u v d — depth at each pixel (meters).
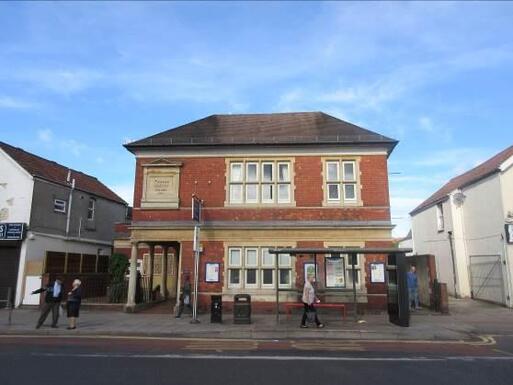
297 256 18.45
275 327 14.38
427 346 11.55
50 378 7.77
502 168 21.73
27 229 22.84
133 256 19.11
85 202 28.55
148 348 11.02
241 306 15.22
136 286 20.09
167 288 24.23
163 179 19.58
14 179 23.58
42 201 24.20
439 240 28.75
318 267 18.27
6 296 22.12
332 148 19.19
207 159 19.62
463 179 27.41
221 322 15.52
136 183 19.61
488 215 23.00
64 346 11.33
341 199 18.81
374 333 13.39
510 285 20.88
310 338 12.94
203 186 19.38
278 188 19.19
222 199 19.16
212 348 11.04
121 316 17.47
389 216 18.47
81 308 19.53
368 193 18.72
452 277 26.48
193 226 18.95
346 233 18.44
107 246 30.83
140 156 19.83
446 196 27.34
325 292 17.97
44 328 14.35
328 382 7.54
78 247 27.50
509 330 14.47
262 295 18.23
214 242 18.88
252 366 8.80
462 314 18.42
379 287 17.92
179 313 17.25
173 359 9.50
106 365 8.87
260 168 19.41
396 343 12.05
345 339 12.79
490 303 22.62
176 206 19.22
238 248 18.81
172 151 19.73
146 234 19.16
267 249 18.66
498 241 21.95
